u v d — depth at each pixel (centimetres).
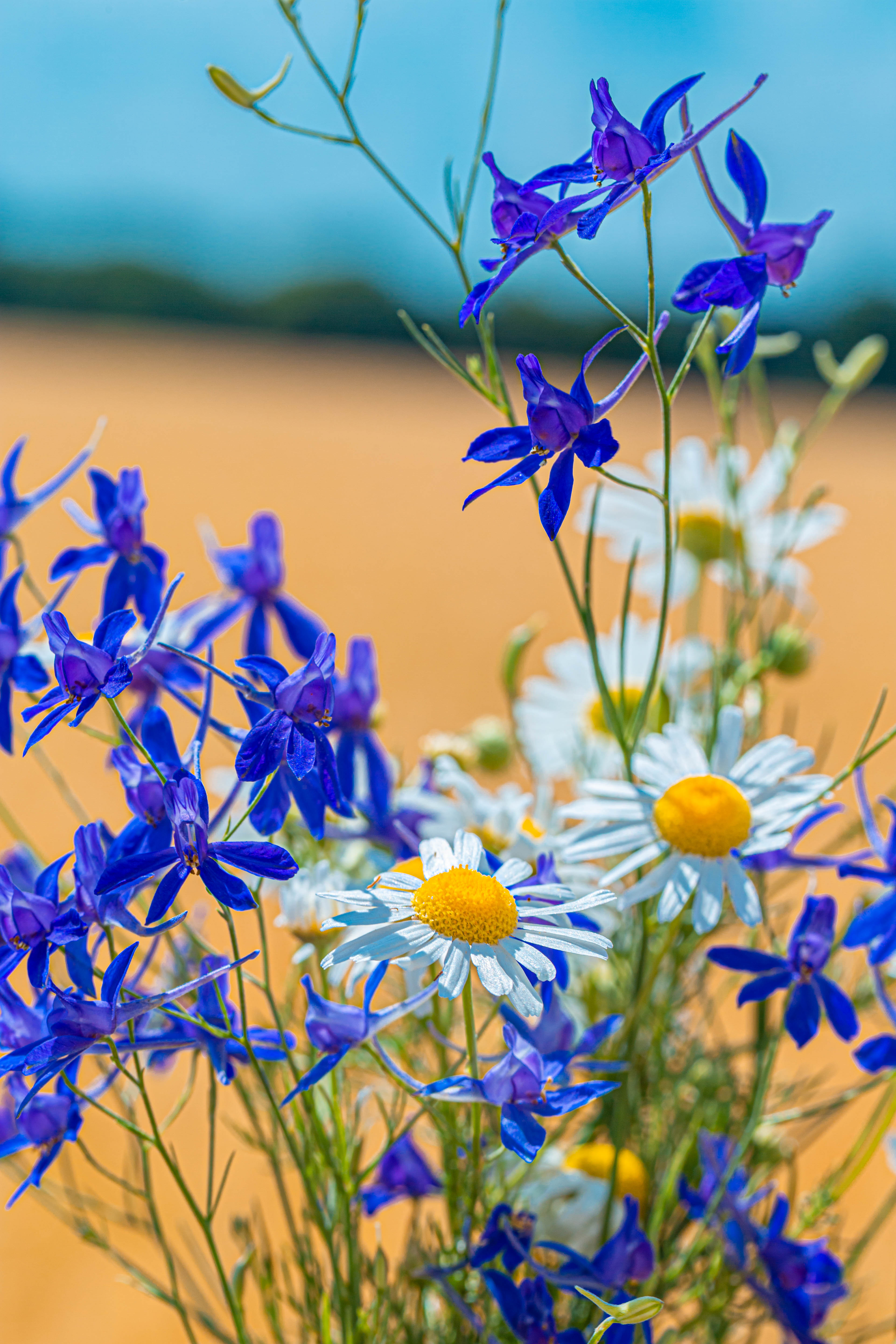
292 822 49
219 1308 55
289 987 49
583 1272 45
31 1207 97
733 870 46
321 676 43
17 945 42
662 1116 51
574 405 42
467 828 49
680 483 59
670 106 42
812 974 46
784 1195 48
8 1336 83
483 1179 47
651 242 42
